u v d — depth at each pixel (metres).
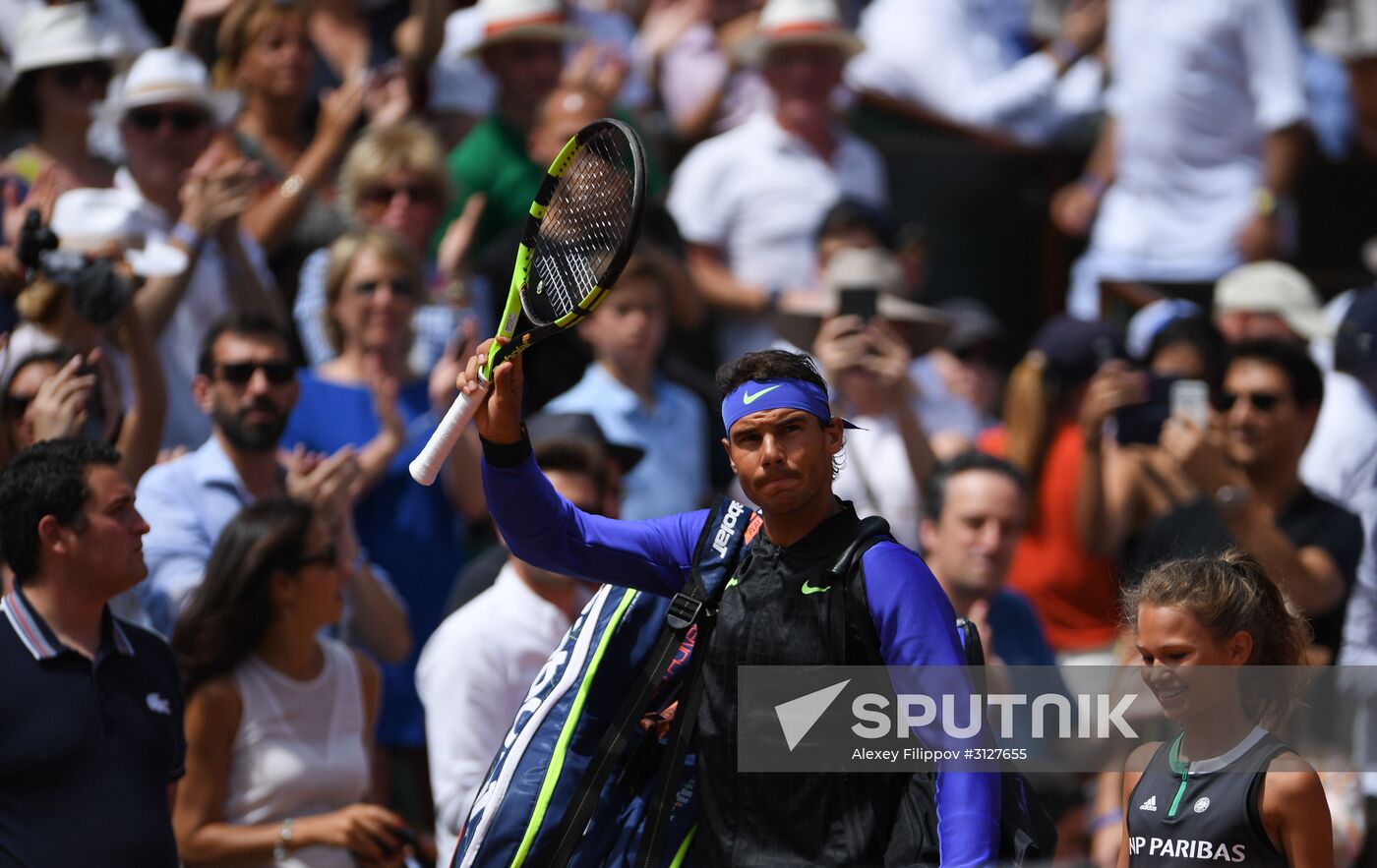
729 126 34.66
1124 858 14.07
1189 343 26.23
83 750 15.34
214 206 23.06
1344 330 25.94
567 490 20.16
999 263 36.44
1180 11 34.75
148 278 22.62
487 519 24.52
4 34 29.09
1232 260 34.78
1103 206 36.12
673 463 25.55
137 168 24.91
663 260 27.38
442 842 19.42
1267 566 14.33
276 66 28.11
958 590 20.91
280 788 18.17
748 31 34.19
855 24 38.59
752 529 13.48
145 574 16.03
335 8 31.86
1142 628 13.72
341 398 23.84
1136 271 35.06
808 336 27.80
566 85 29.19
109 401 19.36
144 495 20.27
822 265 29.42
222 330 20.81
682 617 13.11
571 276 13.06
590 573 13.51
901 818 12.61
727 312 31.08
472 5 33.88
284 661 18.50
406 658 22.83
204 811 18.00
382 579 21.94
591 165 13.25
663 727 13.74
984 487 20.94
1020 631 21.52
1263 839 13.23
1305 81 38.28
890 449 24.58
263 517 18.48
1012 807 13.01
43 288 19.38
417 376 25.25
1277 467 22.41
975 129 36.28
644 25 37.41
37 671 15.41
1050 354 25.20
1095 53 38.06
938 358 30.62
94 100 25.11
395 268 23.92
